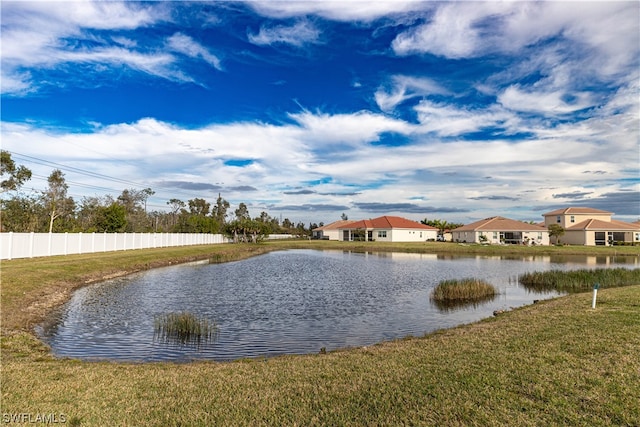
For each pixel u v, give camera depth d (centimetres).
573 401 583
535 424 520
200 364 905
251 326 1401
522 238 6662
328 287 2333
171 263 3881
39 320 1469
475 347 899
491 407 571
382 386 669
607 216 6838
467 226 7619
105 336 1259
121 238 4300
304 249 6456
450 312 1645
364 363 823
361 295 2061
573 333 974
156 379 741
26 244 2903
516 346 881
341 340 1226
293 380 725
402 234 7750
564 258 4478
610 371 695
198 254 4659
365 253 5522
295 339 1235
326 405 600
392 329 1362
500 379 674
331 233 10081
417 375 718
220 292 2144
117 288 2267
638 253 4922
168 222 10100
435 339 1052
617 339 898
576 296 1695
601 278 2344
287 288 2294
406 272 3158
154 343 1183
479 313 1622
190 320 1320
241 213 12850
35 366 827
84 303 1814
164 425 541
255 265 3769
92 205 6681
